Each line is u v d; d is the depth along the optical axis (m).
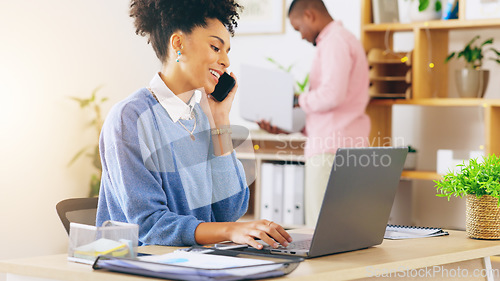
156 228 1.51
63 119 3.54
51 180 3.49
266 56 4.15
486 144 3.25
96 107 3.67
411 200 3.62
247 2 4.18
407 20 3.69
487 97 3.51
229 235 1.45
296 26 3.51
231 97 1.81
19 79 3.31
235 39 4.23
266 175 3.76
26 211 3.36
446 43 3.56
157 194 1.55
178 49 1.74
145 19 1.79
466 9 3.29
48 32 3.45
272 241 1.40
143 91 1.68
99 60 3.71
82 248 1.26
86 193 3.65
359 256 1.40
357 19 3.89
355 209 1.43
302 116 3.78
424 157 3.72
